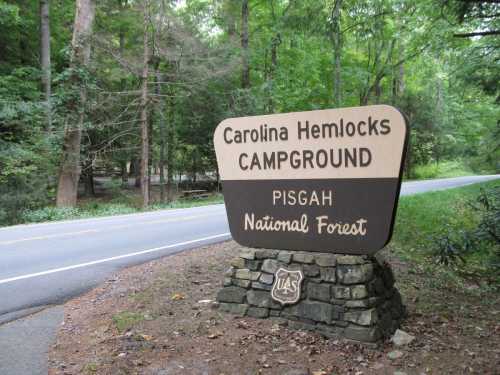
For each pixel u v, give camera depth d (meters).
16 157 15.95
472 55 9.32
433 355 4.04
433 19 10.41
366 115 4.29
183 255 7.95
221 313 4.93
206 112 23.94
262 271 4.82
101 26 22.64
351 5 17.02
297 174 4.70
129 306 5.19
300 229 4.69
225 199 5.17
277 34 23.83
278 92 25.91
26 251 8.77
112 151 21.39
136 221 13.55
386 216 4.22
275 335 4.38
